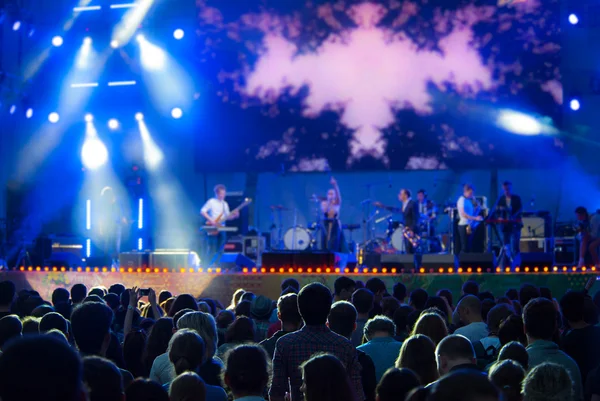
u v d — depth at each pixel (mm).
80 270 13609
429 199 18625
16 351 1641
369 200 17609
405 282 12742
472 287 8484
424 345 3938
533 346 4492
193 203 19516
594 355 5090
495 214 15328
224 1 18891
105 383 2641
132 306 5824
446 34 18250
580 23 17969
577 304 5172
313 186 19203
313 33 18703
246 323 5164
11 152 19562
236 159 18797
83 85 19578
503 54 18016
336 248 16656
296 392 4312
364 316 6191
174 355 3998
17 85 19203
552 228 16797
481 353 5031
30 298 6887
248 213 18922
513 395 3314
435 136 18234
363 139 18469
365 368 4590
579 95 17938
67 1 19547
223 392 4031
